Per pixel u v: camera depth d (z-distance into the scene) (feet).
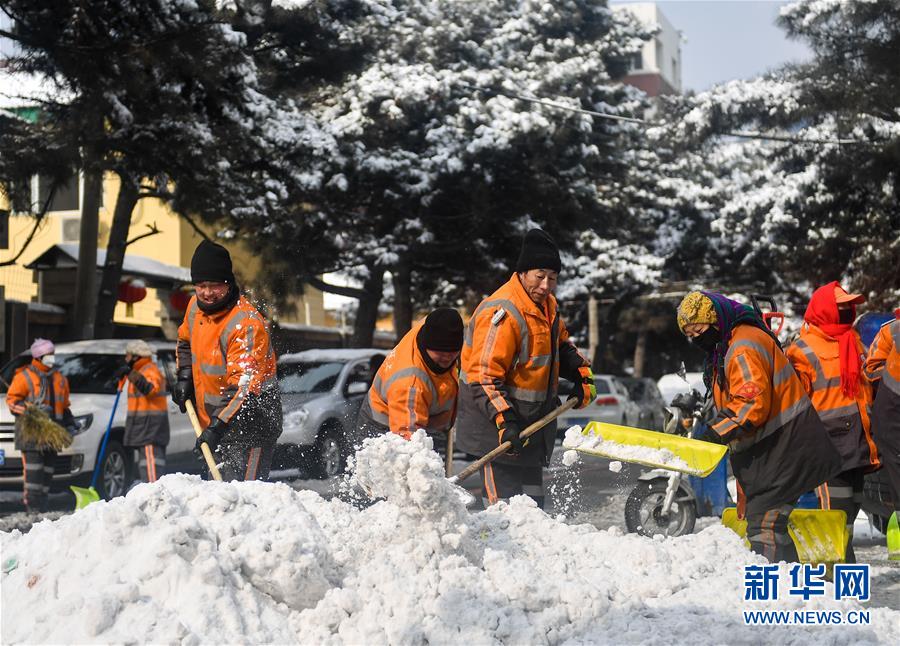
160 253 132.46
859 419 25.49
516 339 23.53
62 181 64.23
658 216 152.76
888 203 102.01
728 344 22.06
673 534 32.45
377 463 16.56
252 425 24.80
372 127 101.65
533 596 15.57
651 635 15.11
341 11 89.20
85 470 46.80
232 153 72.23
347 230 100.83
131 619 13.99
